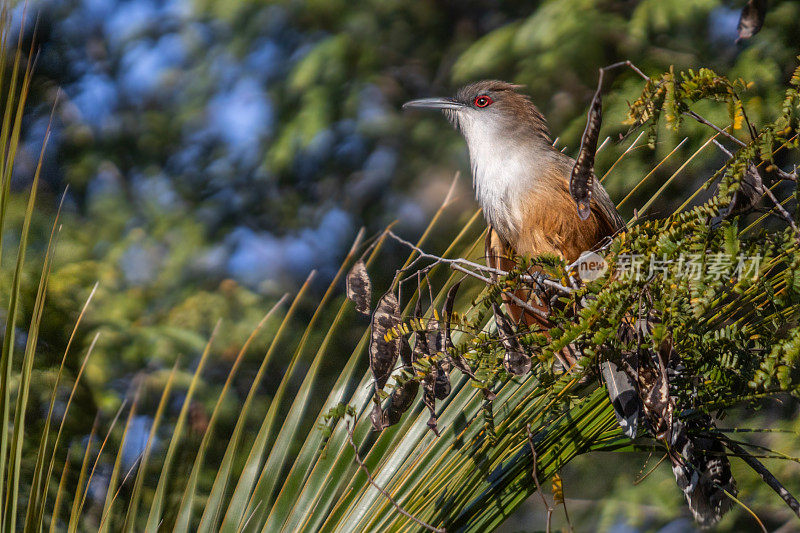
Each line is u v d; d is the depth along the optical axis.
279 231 16.47
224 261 15.82
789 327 3.46
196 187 16.95
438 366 3.78
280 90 16.72
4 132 3.78
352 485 4.06
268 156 15.67
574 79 13.24
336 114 15.88
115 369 10.41
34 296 8.46
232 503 3.98
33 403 6.07
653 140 3.40
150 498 5.10
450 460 4.12
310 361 11.01
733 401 3.59
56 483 5.34
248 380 11.16
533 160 6.90
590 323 3.46
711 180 3.67
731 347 3.49
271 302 13.60
